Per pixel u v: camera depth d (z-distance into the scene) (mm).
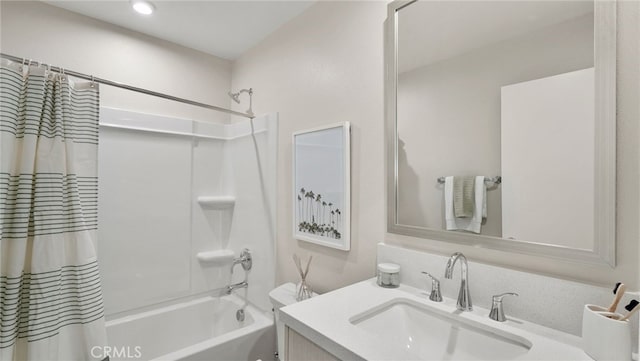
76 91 1271
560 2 845
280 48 1906
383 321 966
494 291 930
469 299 939
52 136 1146
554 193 839
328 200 1492
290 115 1802
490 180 968
